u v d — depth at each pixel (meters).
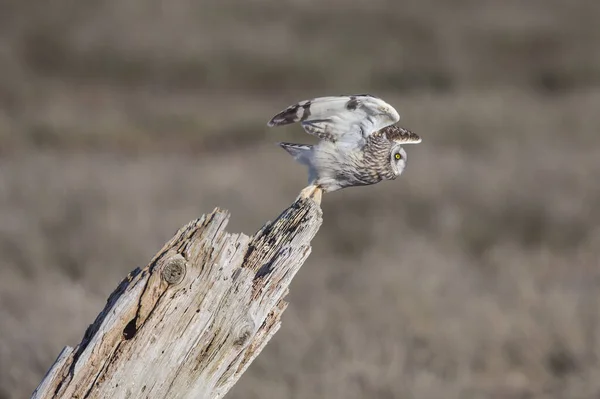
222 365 4.10
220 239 4.08
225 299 4.05
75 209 14.96
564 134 24.98
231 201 16.58
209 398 4.12
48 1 40.81
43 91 33.19
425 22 42.16
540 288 12.40
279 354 9.87
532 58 39.84
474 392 9.97
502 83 37.00
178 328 4.03
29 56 37.84
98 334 4.01
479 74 38.22
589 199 17.12
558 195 17.08
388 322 10.77
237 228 15.56
